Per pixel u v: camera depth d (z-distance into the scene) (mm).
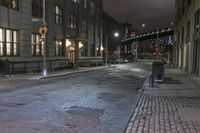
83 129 7316
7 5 25484
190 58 29609
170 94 14078
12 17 26172
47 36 33562
